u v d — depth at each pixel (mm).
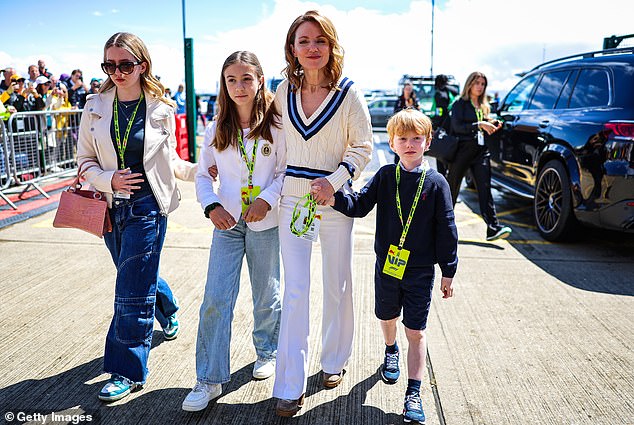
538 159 5652
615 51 5273
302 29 2309
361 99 2463
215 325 2533
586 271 4516
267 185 2576
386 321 2729
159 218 2713
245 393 2688
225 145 2555
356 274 4371
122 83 2525
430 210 2486
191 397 2486
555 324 3500
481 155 5316
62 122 8008
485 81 5191
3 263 4535
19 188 7887
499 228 5195
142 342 2623
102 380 2785
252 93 2490
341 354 2744
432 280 2568
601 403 2629
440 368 2945
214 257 2582
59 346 3123
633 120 4445
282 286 4137
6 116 6910
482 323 3508
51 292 3918
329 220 2545
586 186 4766
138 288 2594
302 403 2527
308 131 2426
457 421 2484
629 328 3451
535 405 2609
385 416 2518
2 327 3352
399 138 2490
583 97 5254
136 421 2449
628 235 5676
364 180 8789
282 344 2471
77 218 2604
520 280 4289
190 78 9789
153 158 2662
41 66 9836
